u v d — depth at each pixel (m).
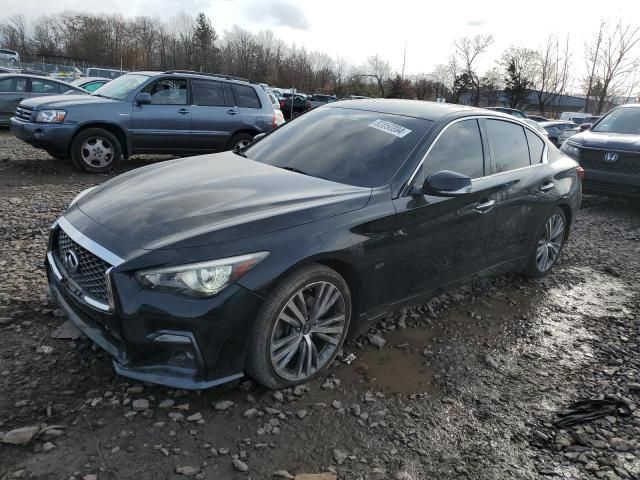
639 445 2.91
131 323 2.60
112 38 76.19
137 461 2.44
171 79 9.59
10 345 3.24
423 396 3.19
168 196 3.19
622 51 38.81
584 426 3.03
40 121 8.62
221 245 2.69
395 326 4.03
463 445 2.80
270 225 2.88
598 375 3.63
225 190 3.29
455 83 56.50
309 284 2.98
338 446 2.69
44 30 82.19
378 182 3.51
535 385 3.44
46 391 2.85
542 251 5.17
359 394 3.13
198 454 2.52
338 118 4.32
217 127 9.96
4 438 2.46
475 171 4.10
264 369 2.89
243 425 2.75
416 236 3.56
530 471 2.66
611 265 6.00
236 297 2.68
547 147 5.17
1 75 13.54
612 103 42.59
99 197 3.37
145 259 2.61
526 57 53.22
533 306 4.69
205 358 2.68
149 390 2.93
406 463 2.62
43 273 4.34
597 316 4.60
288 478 2.44
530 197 4.62
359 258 3.19
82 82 17.53
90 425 2.63
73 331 3.43
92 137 8.96
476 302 4.65
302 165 3.86
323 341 3.26
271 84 62.28
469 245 4.09
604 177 8.51
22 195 7.12
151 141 9.45
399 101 4.51
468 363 3.63
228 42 72.44
